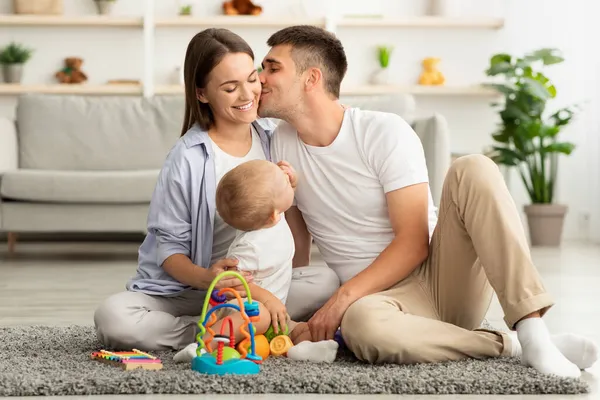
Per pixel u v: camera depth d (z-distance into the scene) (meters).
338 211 2.35
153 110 5.80
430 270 2.25
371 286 2.19
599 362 2.18
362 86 6.92
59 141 5.70
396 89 6.94
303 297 2.38
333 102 2.34
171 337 2.30
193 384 1.82
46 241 6.70
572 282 4.29
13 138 5.64
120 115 5.78
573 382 1.85
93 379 1.85
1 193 5.07
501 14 7.24
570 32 7.21
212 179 2.34
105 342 2.29
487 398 1.79
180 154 2.34
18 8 6.75
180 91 6.81
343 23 6.96
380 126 2.29
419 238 2.23
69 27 6.94
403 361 2.04
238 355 2.00
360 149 2.30
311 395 1.80
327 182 2.35
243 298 2.18
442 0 7.07
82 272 4.72
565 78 7.22
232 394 1.81
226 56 2.29
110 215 5.12
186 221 2.34
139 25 6.85
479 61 7.26
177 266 2.28
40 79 6.93
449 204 2.14
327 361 2.09
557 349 1.98
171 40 7.03
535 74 7.19
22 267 4.97
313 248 6.25
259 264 2.20
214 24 6.90
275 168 2.20
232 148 2.39
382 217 2.33
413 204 2.25
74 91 6.70
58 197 5.06
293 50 2.31
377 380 1.87
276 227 2.24
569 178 7.23
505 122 6.60
